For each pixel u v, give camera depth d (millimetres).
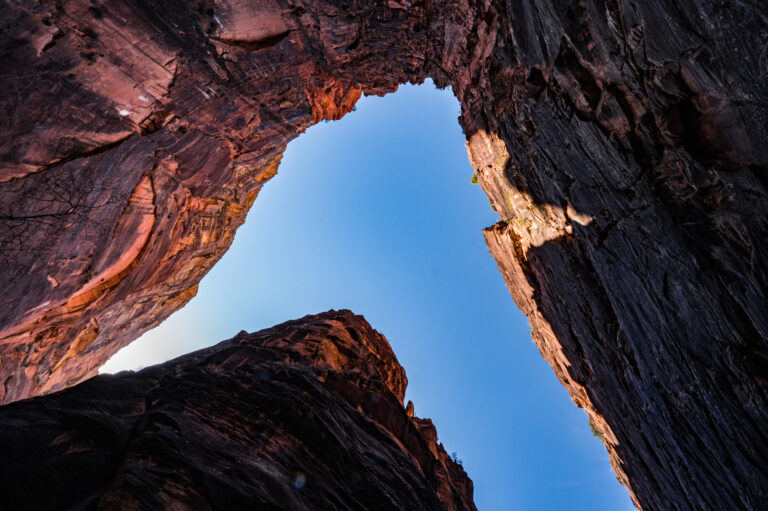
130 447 5633
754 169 5535
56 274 8773
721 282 6855
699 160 6246
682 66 5547
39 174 7090
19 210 7020
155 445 5672
